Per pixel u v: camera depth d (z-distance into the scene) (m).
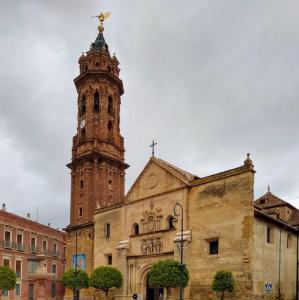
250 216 34.72
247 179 35.75
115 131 69.19
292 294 39.03
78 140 67.56
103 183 63.78
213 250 37.28
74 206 65.06
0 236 59.97
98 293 49.38
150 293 43.72
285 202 49.84
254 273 33.88
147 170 46.56
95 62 70.88
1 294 58.47
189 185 40.72
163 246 41.91
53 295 72.06
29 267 67.06
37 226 70.50
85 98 69.31
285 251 39.19
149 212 44.72
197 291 37.22
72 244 57.66
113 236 49.25
